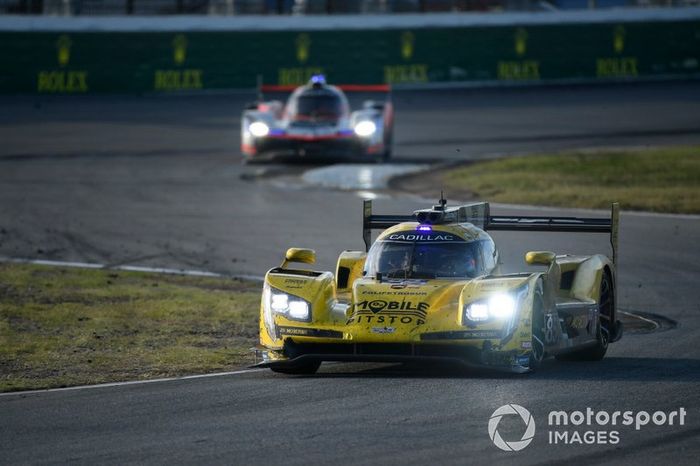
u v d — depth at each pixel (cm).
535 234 7356
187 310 5225
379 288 3594
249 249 6988
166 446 2655
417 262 3747
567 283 4000
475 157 11850
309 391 3300
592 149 12256
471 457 2503
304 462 2480
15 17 17200
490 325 3375
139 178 10381
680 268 6153
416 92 17450
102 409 3120
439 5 19325
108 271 6381
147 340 4491
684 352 4050
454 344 3378
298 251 3931
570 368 3688
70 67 17250
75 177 10475
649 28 18150
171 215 8300
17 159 11831
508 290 3422
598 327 3906
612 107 15812
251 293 5747
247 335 4644
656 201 8669
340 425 2823
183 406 3131
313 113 11244
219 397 3253
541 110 15725
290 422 2875
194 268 6469
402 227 3919
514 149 12481
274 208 8550
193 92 17450
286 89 11688
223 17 17538
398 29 17662
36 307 5256
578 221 4153
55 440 2750
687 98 16375
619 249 6756
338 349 3516
